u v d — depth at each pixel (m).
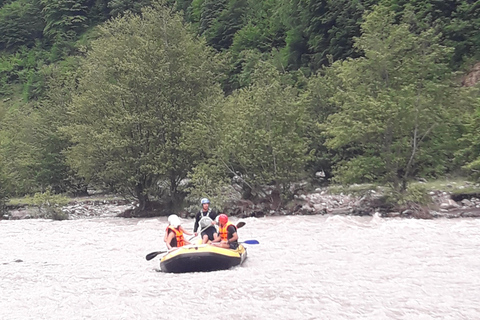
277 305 11.58
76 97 33.12
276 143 27.92
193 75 32.28
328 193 29.05
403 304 11.34
